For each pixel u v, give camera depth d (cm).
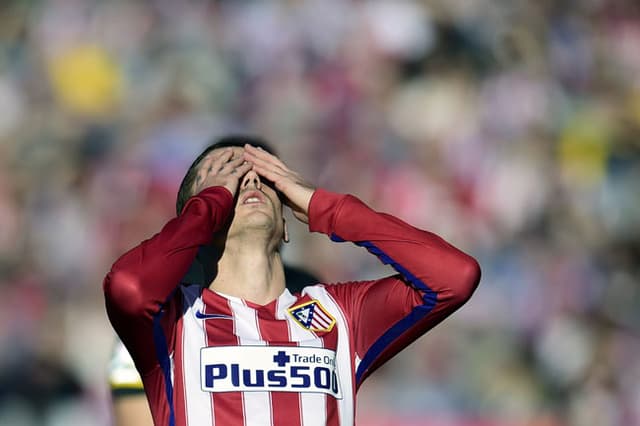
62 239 2720
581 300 2911
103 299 2639
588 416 2677
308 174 3055
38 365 2486
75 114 3064
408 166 3075
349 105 3200
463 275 930
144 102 3108
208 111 3108
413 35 3341
